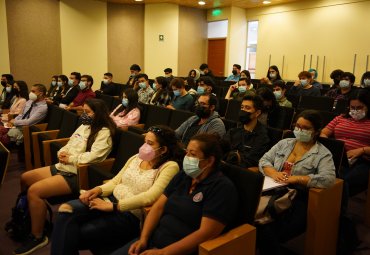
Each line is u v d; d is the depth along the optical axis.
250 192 1.52
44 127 3.98
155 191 1.82
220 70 9.83
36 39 7.56
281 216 1.85
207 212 1.46
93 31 8.62
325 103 4.38
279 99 4.27
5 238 2.41
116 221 1.82
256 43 9.48
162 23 9.13
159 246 1.59
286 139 2.32
